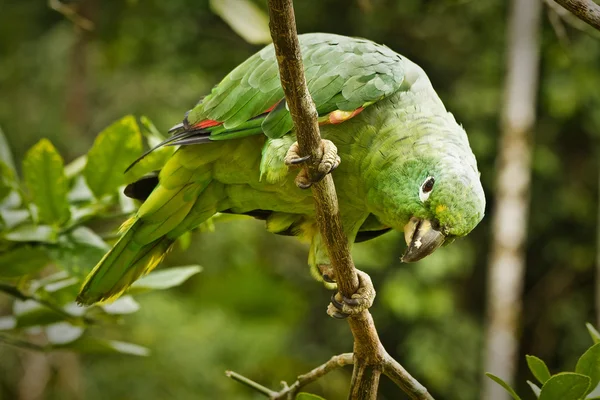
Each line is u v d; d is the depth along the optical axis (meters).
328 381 12.66
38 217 3.80
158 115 12.27
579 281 13.45
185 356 11.59
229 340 12.17
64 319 3.98
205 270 12.38
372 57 3.75
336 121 3.58
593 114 12.20
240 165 3.78
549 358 13.51
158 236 3.99
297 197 3.82
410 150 3.53
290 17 2.50
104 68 12.83
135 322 11.65
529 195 12.98
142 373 11.48
